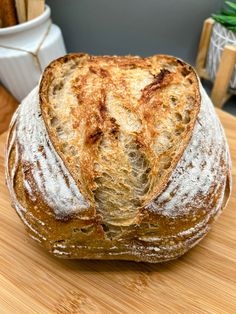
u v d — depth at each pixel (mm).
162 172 187
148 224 185
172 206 182
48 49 324
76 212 180
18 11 317
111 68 219
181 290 197
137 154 189
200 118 201
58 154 185
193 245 199
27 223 199
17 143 206
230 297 193
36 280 202
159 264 208
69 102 201
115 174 184
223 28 296
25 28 312
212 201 194
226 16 291
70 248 194
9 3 310
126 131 190
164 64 233
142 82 210
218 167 199
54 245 194
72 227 184
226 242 218
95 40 392
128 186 184
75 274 204
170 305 191
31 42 322
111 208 185
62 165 184
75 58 232
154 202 179
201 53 337
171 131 192
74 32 394
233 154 265
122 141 189
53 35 333
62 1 369
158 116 194
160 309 189
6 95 322
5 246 218
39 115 201
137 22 358
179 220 185
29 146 197
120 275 204
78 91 204
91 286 199
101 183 185
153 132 189
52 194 184
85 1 360
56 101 206
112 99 200
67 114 197
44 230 192
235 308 189
